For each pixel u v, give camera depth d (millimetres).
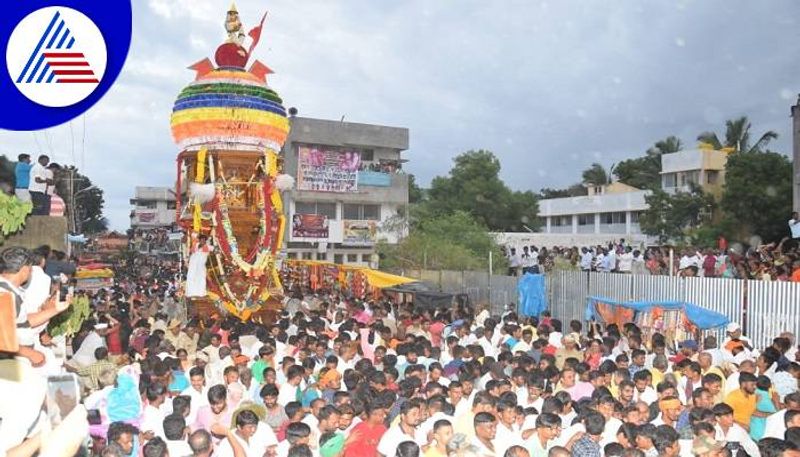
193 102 17703
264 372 8336
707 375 8047
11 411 3342
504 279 19750
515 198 44469
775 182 31688
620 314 14453
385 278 20422
